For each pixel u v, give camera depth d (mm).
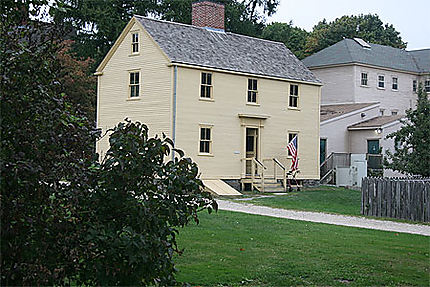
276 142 32375
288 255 12266
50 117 6102
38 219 6008
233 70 30016
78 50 43562
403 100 49625
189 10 45312
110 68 30625
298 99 33688
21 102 5887
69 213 6477
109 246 6191
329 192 30578
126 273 6266
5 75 5902
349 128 39750
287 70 33688
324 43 63594
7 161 5707
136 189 6504
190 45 29844
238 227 16141
